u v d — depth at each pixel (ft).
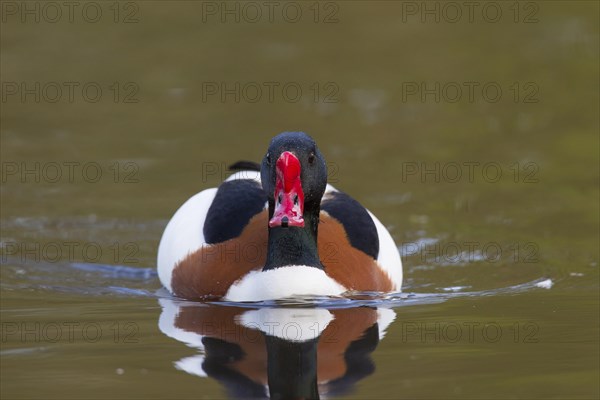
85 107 61.52
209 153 53.57
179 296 35.81
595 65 66.03
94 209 46.34
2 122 58.59
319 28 75.41
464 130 57.16
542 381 25.94
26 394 25.13
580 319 31.76
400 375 26.45
